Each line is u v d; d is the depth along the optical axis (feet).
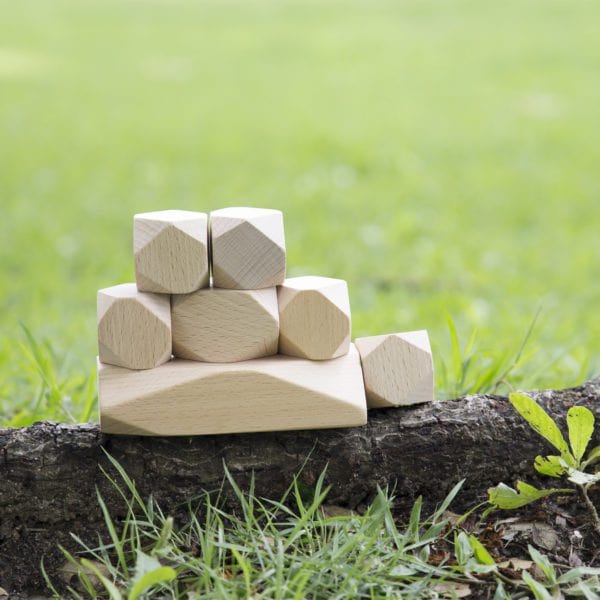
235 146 44.73
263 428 8.90
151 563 7.87
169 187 38.11
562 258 29.66
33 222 32.42
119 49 70.33
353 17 82.94
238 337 8.95
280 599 7.70
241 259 8.87
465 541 8.70
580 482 8.62
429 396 9.42
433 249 30.37
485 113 51.60
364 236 31.96
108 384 8.82
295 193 37.68
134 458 9.05
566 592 8.42
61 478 8.98
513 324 20.01
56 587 8.87
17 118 49.16
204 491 9.15
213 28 79.00
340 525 8.86
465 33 74.28
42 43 72.13
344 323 9.00
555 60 64.44
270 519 8.69
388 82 59.47
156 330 8.79
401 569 8.40
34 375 14.06
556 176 40.19
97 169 40.29
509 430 9.39
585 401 9.71
